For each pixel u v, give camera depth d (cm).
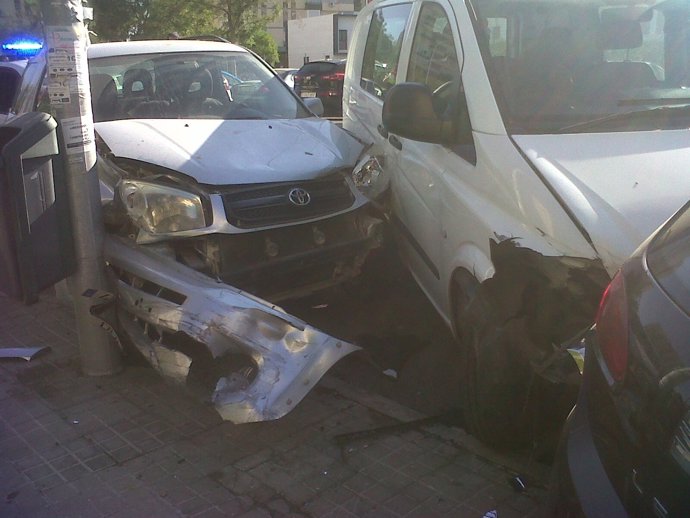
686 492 161
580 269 284
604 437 198
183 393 411
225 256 401
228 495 321
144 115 511
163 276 378
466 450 351
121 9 3172
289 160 448
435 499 316
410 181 450
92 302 400
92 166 398
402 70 511
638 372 189
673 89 393
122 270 404
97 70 532
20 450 358
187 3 3456
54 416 389
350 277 468
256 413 328
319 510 310
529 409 308
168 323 366
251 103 551
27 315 527
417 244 445
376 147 532
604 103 374
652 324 192
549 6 417
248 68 585
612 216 290
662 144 337
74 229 398
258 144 461
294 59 4684
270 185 423
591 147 335
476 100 377
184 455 352
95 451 356
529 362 298
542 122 357
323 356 344
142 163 416
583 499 192
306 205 432
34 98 586
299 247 432
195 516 307
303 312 523
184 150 429
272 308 351
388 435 367
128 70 539
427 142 399
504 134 350
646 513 172
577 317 282
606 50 406
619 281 224
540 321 299
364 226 463
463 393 356
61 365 448
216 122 488
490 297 322
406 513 307
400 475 333
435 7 464
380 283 513
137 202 395
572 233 294
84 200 396
